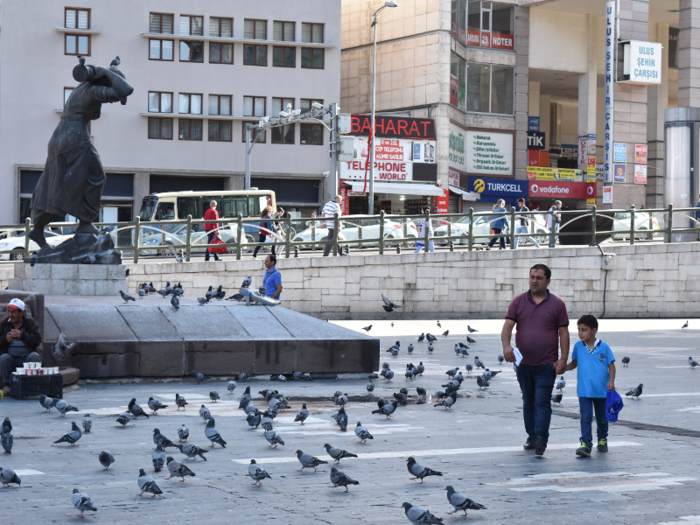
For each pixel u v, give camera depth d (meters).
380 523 6.10
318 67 55.69
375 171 52.88
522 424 10.80
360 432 9.16
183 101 53.41
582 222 33.81
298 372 15.02
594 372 8.78
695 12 58.75
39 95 51.03
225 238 29.31
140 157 52.62
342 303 30.25
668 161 36.41
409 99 56.44
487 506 6.64
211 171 53.81
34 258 17.55
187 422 10.47
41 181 17.83
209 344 14.55
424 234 31.89
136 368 14.11
